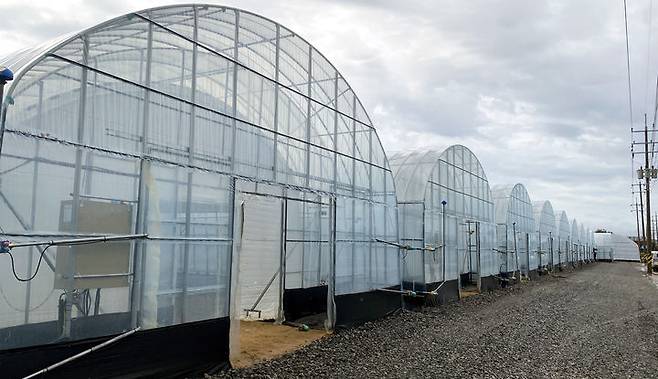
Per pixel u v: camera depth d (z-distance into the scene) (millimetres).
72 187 6602
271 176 10469
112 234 7082
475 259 23062
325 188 12359
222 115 9242
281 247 12945
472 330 13000
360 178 13922
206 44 9023
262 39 10469
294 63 11477
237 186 9422
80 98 6793
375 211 14547
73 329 6543
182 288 8133
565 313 16594
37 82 6254
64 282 6469
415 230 17688
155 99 7930
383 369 8859
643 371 9273
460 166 21594
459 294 20219
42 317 6215
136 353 7352
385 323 13477
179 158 8266
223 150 9219
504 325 13914
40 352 6168
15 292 5945
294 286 13328
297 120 11469
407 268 17453
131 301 7309
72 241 6359
